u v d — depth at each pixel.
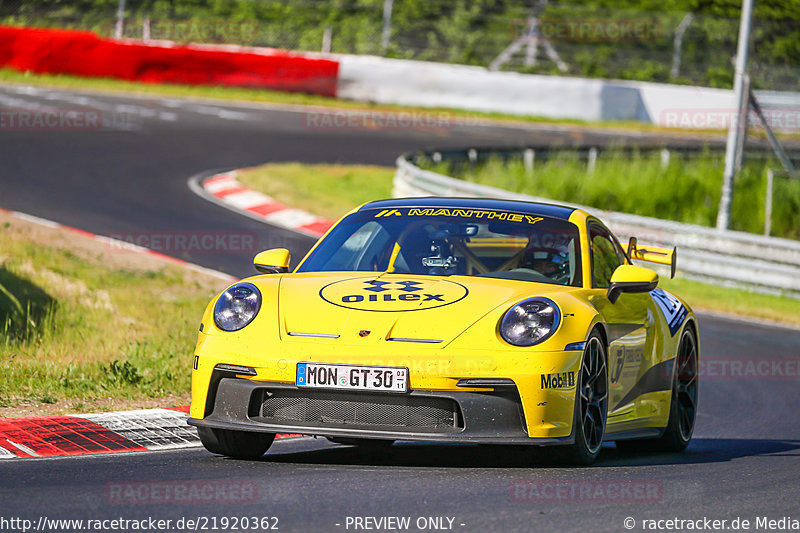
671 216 80.12
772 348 41.59
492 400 16.59
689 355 23.92
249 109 105.44
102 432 20.30
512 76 123.25
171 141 82.56
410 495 14.71
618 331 19.48
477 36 138.75
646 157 89.12
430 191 68.50
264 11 133.62
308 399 17.05
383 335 16.86
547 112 124.19
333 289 18.38
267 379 17.06
